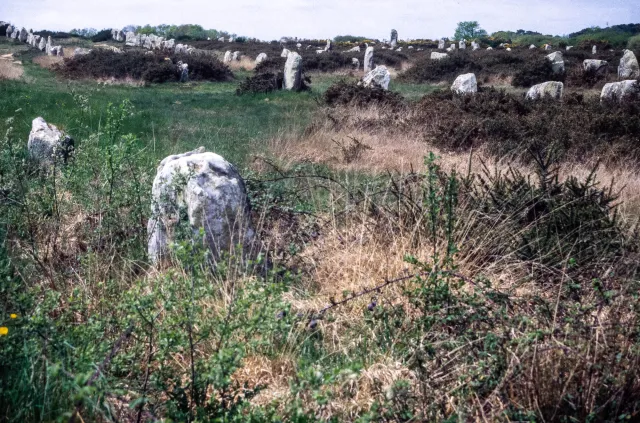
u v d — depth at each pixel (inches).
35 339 102.5
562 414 95.6
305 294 155.5
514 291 140.7
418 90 930.1
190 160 170.6
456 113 477.7
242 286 134.6
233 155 352.8
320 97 678.5
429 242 170.1
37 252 173.0
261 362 120.5
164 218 170.4
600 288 115.2
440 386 104.8
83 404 93.2
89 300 135.6
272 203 205.3
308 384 92.6
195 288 112.3
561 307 118.0
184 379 111.3
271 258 174.4
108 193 192.2
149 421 97.8
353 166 335.3
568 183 182.5
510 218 174.9
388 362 119.9
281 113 584.7
